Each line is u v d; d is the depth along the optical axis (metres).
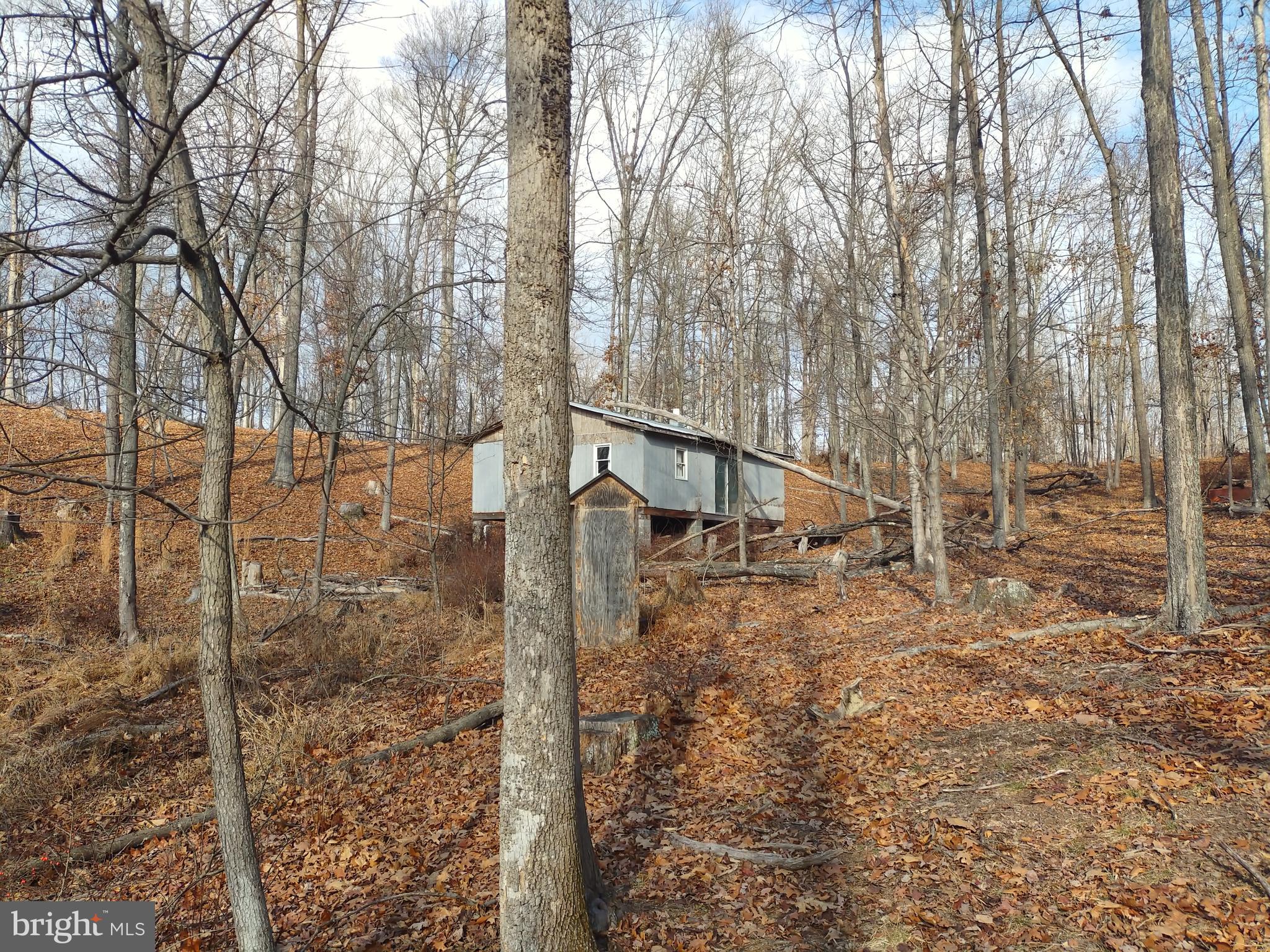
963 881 4.93
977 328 18.20
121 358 6.33
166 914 5.87
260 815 7.37
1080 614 10.70
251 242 5.59
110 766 8.73
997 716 7.50
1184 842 4.91
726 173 23.67
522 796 3.98
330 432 5.21
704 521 25.47
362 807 7.31
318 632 12.25
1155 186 8.82
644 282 34.69
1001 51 14.95
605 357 30.59
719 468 26.58
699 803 6.50
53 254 3.06
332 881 6.05
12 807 7.64
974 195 16.27
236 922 4.01
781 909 4.89
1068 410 50.78
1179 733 6.39
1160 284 8.93
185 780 8.31
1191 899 4.37
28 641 12.86
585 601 12.02
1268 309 19.19
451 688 10.22
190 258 3.87
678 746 7.72
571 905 3.99
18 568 15.88
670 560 19.42
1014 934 4.35
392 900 5.66
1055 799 5.70
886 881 5.03
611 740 7.30
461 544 18.53
